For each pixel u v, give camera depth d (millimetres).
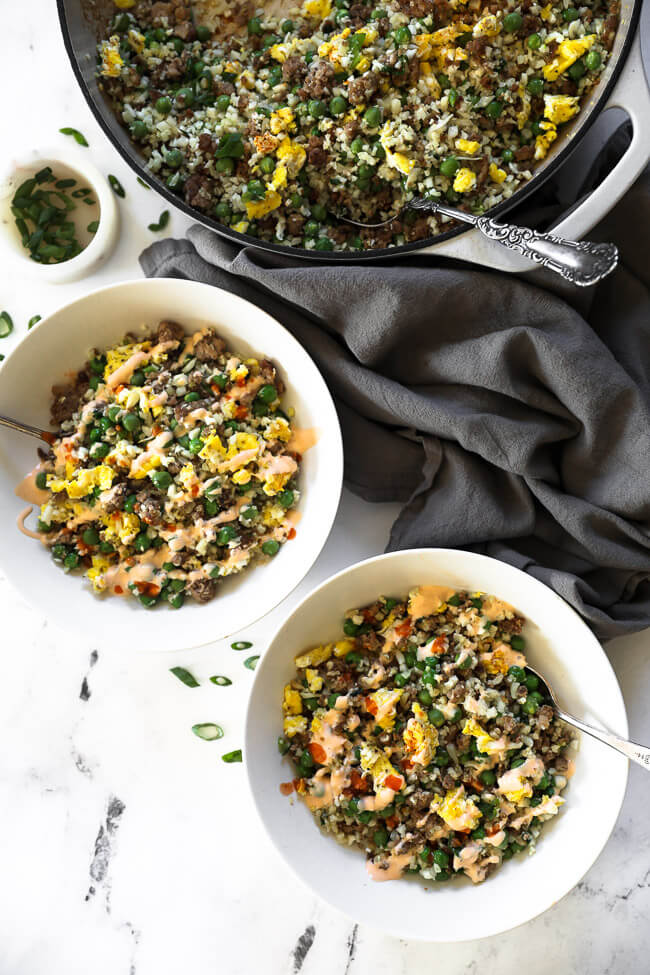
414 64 808
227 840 896
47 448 872
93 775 902
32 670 909
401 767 829
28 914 896
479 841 824
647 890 881
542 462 853
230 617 849
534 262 798
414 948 886
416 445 879
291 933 890
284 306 874
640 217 836
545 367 831
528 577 814
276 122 817
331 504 838
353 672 846
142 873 896
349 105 816
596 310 868
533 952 883
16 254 896
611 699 812
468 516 862
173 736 900
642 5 816
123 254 910
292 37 837
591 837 813
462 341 850
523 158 823
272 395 858
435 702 831
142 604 861
